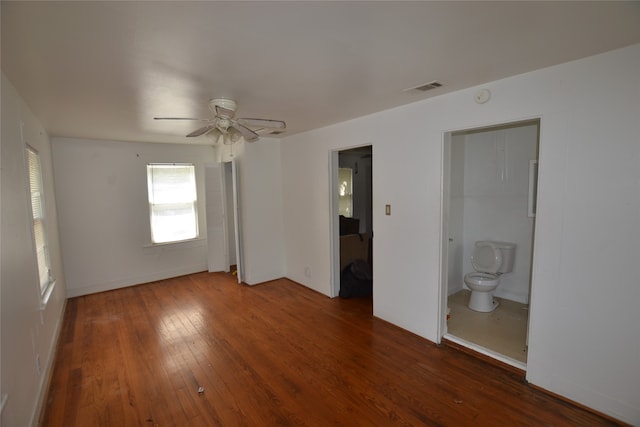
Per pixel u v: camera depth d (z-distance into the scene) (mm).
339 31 1600
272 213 5105
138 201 5094
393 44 1761
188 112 3117
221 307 4102
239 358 2887
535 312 2334
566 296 2182
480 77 2334
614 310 2006
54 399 2371
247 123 2871
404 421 2088
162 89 2424
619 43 1805
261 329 3455
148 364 2816
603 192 2000
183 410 2244
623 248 1953
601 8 1413
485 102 2488
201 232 5797
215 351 3016
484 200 4172
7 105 2033
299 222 4820
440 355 2861
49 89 2348
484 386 2416
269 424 2100
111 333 3424
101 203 4777
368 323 3535
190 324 3617
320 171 4305
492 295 3898
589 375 2127
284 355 2918
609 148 1961
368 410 2201
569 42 1780
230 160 5246
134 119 3383
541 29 1616
